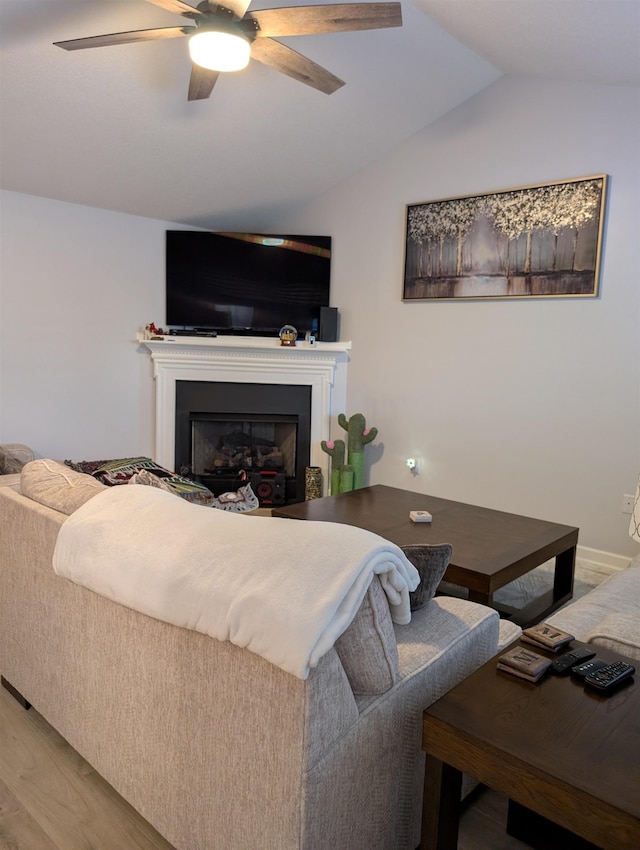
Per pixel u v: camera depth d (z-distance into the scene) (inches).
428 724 51.4
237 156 170.6
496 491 173.9
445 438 183.0
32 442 178.7
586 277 152.7
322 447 193.3
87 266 183.6
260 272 201.9
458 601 72.7
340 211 200.2
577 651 61.4
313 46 136.1
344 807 52.0
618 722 50.7
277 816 49.5
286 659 46.1
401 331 189.8
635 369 148.1
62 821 67.9
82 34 119.6
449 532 119.6
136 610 59.9
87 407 188.2
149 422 201.5
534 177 160.2
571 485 160.2
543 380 162.9
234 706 51.8
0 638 90.3
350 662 53.4
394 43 140.6
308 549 52.0
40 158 155.4
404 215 185.2
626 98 144.5
